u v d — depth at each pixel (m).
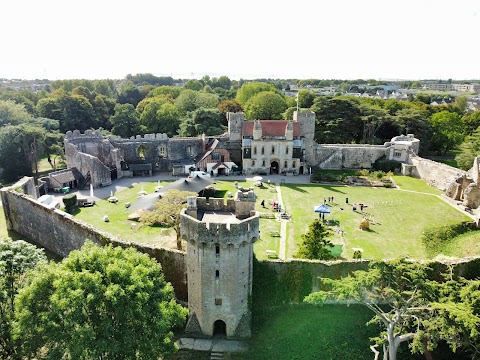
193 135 123.31
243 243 35.72
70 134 96.50
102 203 74.94
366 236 59.28
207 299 37.47
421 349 28.34
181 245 51.22
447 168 84.31
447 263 40.22
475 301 28.14
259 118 137.38
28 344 28.61
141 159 102.31
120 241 45.53
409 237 59.22
